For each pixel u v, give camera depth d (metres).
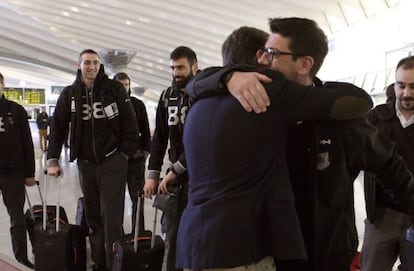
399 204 1.41
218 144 1.10
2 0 11.41
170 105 2.57
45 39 16.05
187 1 9.70
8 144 3.24
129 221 4.64
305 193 1.21
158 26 12.13
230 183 1.10
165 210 2.47
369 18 7.69
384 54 7.21
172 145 2.54
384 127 2.14
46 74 24.03
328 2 8.16
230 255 1.06
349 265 1.27
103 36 14.05
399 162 1.32
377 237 2.18
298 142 1.20
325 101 1.08
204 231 1.10
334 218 1.23
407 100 2.02
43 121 15.95
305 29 1.17
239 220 1.07
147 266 2.62
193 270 1.12
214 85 1.12
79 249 3.08
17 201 3.29
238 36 1.39
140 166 4.07
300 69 1.18
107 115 3.04
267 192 1.10
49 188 6.61
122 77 4.12
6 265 2.03
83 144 3.07
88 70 2.98
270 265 1.13
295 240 1.08
